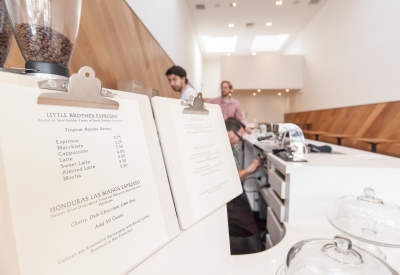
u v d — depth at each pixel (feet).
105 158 1.03
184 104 1.73
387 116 8.81
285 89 18.49
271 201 4.10
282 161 3.49
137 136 1.24
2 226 0.72
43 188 0.81
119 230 1.01
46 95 0.86
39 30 1.26
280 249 2.36
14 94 0.79
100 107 1.07
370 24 9.88
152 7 7.79
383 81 9.07
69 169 0.89
